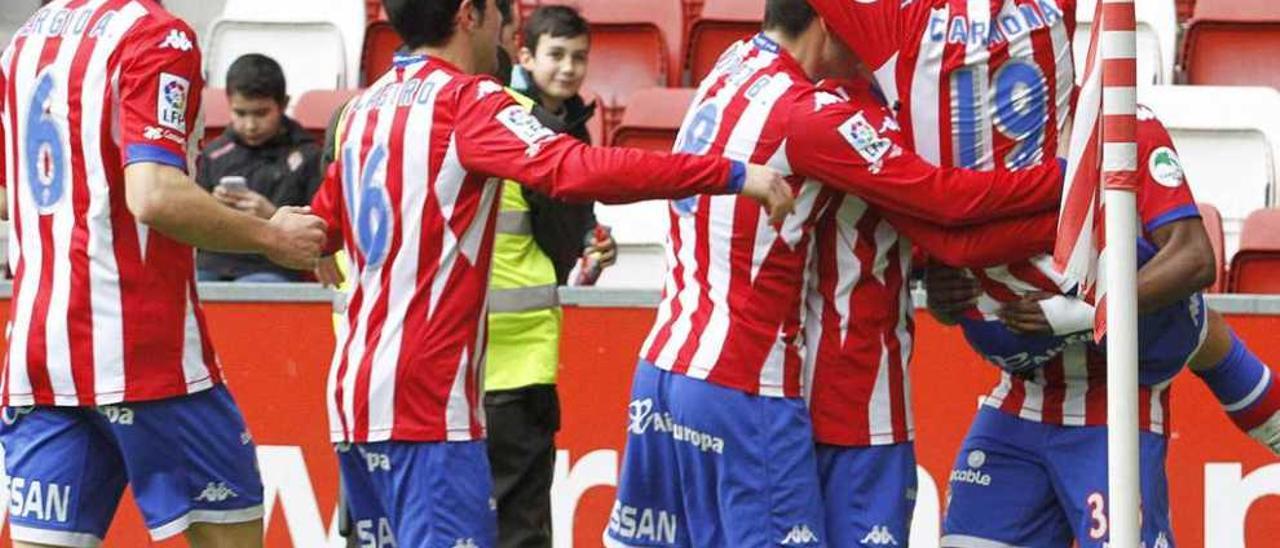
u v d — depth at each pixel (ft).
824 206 52.70
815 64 54.03
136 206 53.31
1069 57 53.01
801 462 53.06
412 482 53.26
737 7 107.96
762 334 52.80
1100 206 49.85
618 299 72.18
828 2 52.24
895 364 53.98
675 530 55.31
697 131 54.08
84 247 55.62
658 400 54.54
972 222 51.85
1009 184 51.60
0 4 123.34
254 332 73.31
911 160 51.52
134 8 55.42
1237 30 104.47
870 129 51.52
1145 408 56.18
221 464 57.36
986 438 57.88
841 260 53.26
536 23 79.71
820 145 51.47
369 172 53.21
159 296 55.83
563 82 79.92
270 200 86.33
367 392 53.11
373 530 55.57
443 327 52.85
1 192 59.98
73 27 55.88
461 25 54.13
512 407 66.54
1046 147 52.75
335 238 55.83
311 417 73.20
